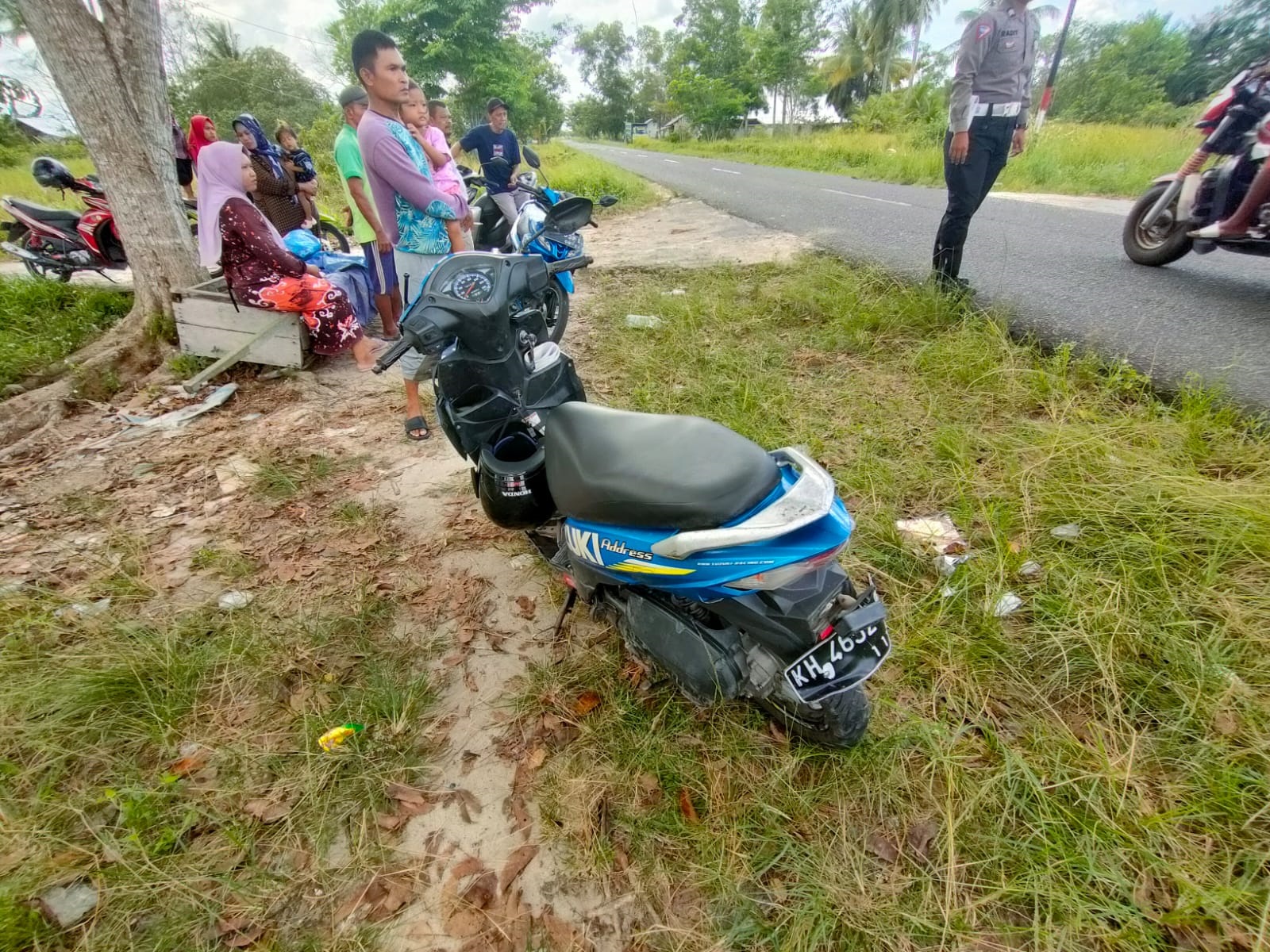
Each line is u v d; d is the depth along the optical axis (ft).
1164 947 5.06
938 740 6.56
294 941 5.59
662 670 6.73
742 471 5.78
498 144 27.04
